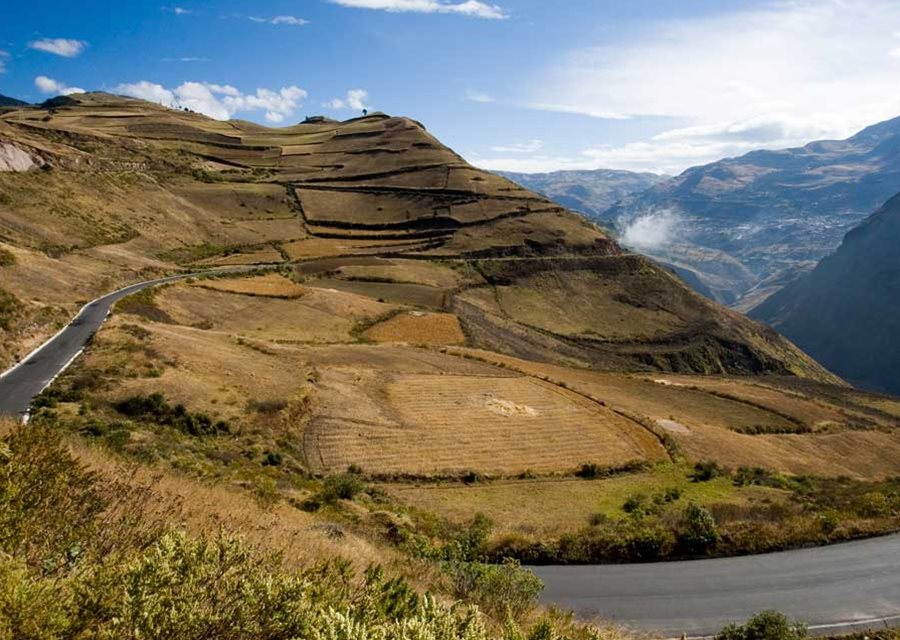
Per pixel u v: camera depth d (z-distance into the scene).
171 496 10.75
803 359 161.12
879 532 24.89
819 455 63.38
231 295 80.31
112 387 38.16
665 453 51.19
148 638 3.46
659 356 126.81
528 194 187.00
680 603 18.70
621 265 155.25
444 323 90.50
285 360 55.00
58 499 5.18
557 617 13.20
